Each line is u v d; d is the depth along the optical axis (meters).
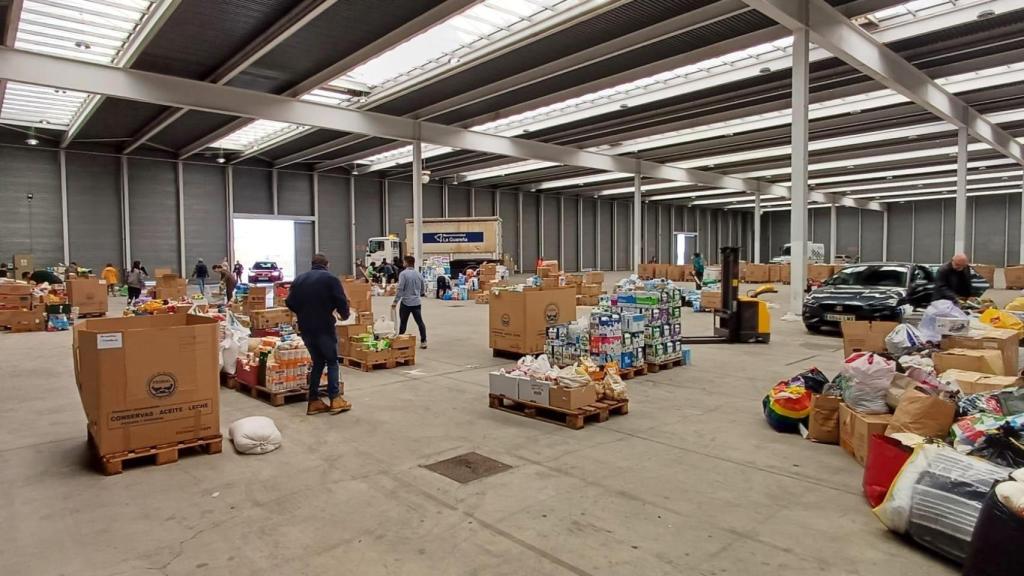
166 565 3.04
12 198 21.98
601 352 7.23
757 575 2.89
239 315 11.66
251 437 4.76
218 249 27.03
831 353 9.48
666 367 8.23
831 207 41.88
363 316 11.38
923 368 5.12
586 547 3.19
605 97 17.59
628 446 4.93
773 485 4.05
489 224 26.69
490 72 14.95
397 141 24.03
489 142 22.11
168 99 14.77
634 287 12.84
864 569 2.94
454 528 3.43
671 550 3.15
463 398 6.65
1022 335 7.83
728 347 10.17
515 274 38.72
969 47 13.55
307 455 4.74
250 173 28.06
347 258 31.56
